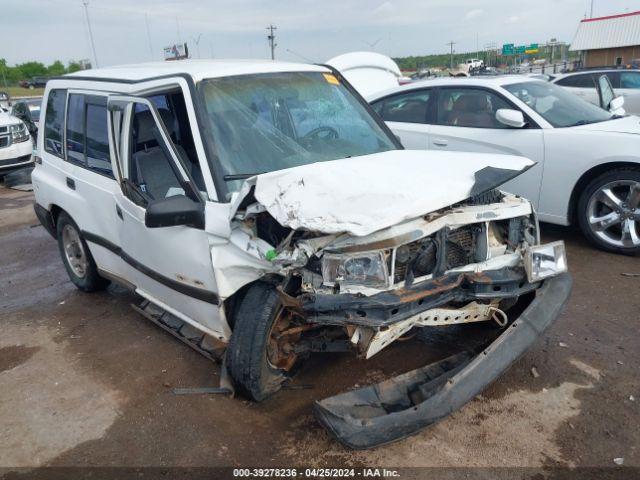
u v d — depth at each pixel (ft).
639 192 16.71
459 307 10.18
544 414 10.23
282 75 13.21
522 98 19.62
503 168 10.71
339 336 10.52
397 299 8.82
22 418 11.15
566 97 20.83
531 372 11.48
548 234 20.10
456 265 10.29
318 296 9.11
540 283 10.65
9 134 38.96
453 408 8.82
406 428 8.57
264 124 11.98
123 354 13.38
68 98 15.88
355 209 8.93
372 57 29.84
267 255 9.44
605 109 23.65
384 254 9.07
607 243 17.65
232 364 10.16
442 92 21.48
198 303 11.18
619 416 10.05
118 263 14.35
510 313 11.28
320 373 11.76
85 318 15.66
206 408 10.96
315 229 8.71
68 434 10.55
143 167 12.65
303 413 10.56
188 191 10.79
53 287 18.45
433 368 10.25
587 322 13.42
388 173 10.26
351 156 12.65
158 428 10.49
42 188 17.15
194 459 9.60
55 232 17.88
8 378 12.71
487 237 10.37
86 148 14.92
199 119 11.16
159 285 12.54
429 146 21.49
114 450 9.99
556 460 9.11
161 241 11.57
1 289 18.65
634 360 11.73
